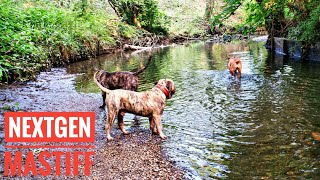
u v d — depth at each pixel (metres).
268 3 10.67
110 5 28.03
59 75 11.27
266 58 15.15
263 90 8.39
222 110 6.75
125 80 6.80
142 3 27.84
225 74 11.10
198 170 4.12
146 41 26.22
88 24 19.50
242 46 22.61
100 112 6.78
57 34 14.31
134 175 3.98
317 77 9.73
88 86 9.53
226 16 10.23
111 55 19.67
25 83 9.24
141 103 5.27
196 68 12.88
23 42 9.68
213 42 27.98
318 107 6.61
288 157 4.42
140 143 5.09
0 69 7.29
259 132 5.39
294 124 5.70
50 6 17.95
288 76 10.17
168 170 4.12
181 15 37.25
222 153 4.63
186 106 7.15
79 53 16.62
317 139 4.98
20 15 12.45
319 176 3.88
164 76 11.17
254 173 4.02
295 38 15.39
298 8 14.09
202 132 5.50
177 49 22.72
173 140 5.19
